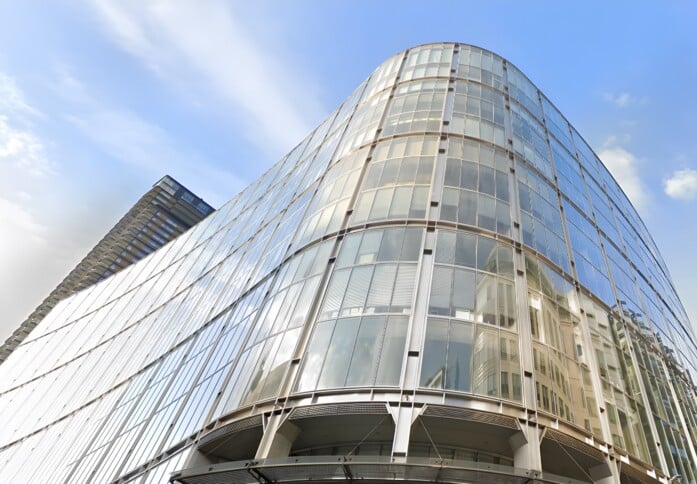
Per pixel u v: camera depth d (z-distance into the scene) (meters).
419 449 16.19
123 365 39.09
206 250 48.97
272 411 15.81
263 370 18.16
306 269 21.80
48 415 42.22
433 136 26.94
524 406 15.98
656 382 25.36
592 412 18.55
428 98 30.80
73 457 30.61
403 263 19.66
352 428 15.84
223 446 18.03
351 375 16.05
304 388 16.12
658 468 19.64
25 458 37.22
